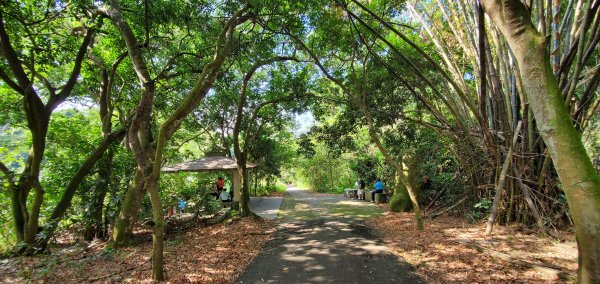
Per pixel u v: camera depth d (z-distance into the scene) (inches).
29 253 249.0
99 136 369.7
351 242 253.4
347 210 451.2
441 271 175.6
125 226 267.1
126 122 311.4
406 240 250.7
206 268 196.5
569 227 245.1
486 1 106.4
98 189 305.7
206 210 377.7
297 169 1178.0
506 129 277.6
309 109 495.2
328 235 283.0
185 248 250.7
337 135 476.4
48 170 319.6
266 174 786.2
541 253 193.5
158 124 501.7
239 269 195.2
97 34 321.7
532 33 97.1
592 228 91.2
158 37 311.6
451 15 373.4
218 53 214.1
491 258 189.5
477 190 320.2
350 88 407.2
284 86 427.5
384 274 177.2
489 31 294.2
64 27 312.2
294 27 329.1
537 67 96.3
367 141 690.8
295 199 661.3
